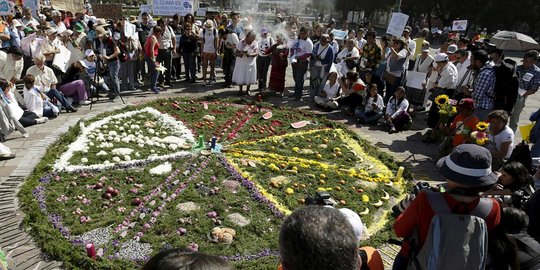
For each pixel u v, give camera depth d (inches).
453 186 115.3
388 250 201.8
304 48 458.3
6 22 557.0
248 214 229.3
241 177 269.1
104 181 252.5
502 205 150.8
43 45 453.1
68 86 411.2
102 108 410.0
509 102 313.1
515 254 125.4
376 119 407.5
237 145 324.8
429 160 329.4
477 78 318.3
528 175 196.9
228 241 200.8
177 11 627.5
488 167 112.3
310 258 72.8
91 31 516.4
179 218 218.2
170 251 59.9
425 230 115.7
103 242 196.9
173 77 555.2
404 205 142.7
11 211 220.1
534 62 369.4
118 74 470.3
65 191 240.5
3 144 314.2
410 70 482.9
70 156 285.7
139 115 382.0
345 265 73.4
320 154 319.3
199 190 251.1
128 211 224.1
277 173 280.8
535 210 172.2
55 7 762.2
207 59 512.4
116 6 866.1
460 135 294.8
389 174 293.9
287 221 79.3
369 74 445.4
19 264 179.6
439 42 1552.7
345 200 249.1
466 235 108.3
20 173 262.4
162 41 488.1
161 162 287.4
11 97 337.4
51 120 372.8
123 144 313.7
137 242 198.4
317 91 469.7
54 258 184.2
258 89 511.8
